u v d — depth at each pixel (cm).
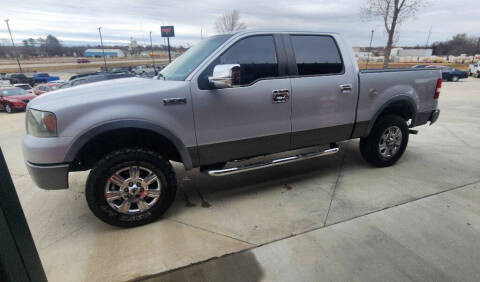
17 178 411
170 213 299
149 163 264
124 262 227
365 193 333
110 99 246
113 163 252
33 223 287
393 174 387
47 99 250
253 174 399
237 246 243
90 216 299
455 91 1614
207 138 286
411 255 228
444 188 342
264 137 312
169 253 237
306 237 253
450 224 268
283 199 324
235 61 289
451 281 203
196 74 274
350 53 351
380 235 253
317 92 328
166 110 263
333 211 295
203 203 320
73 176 409
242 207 308
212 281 207
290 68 313
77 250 243
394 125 391
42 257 235
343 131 360
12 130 856
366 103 363
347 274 210
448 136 590
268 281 206
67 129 236
